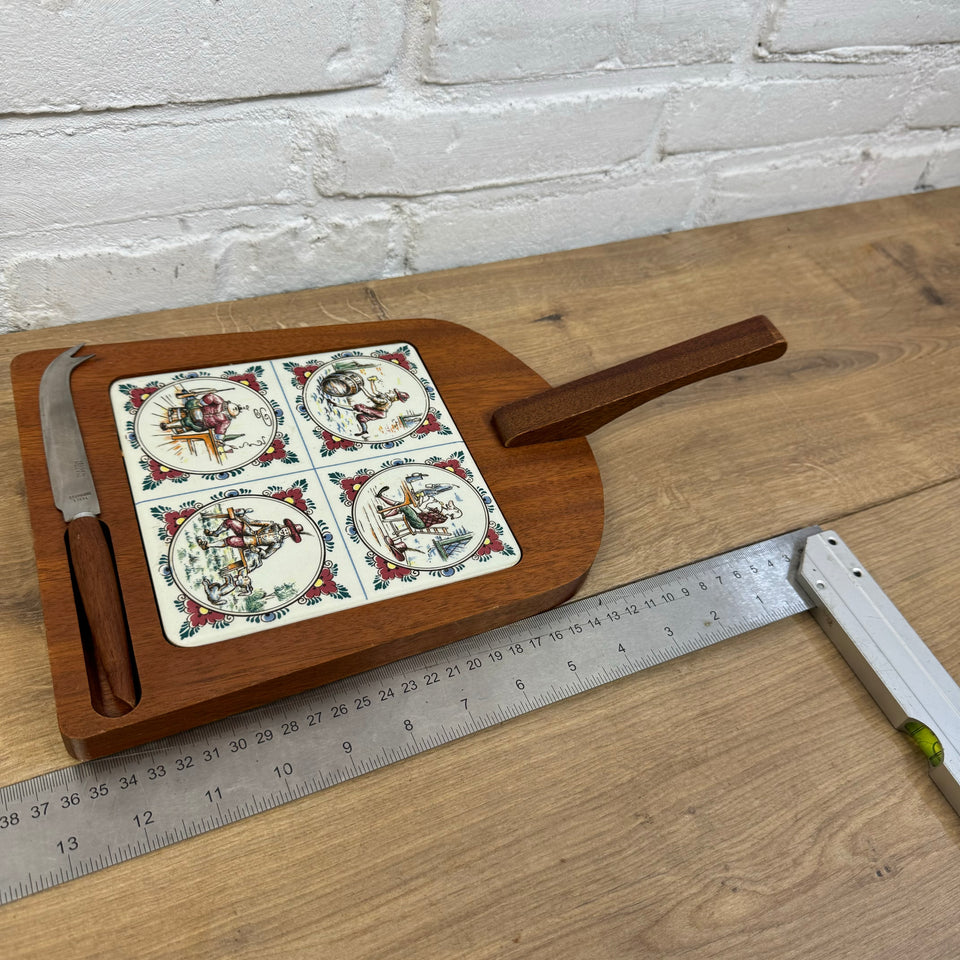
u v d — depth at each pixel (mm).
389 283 809
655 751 515
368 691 508
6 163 589
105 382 593
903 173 1053
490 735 507
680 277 886
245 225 712
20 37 534
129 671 447
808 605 604
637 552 619
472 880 450
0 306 667
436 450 607
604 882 458
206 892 427
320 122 672
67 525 505
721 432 726
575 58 734
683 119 842
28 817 432
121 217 656
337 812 464
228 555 512
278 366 641
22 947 398
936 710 540
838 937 455
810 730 539
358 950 420
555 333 792
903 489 703
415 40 663
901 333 861
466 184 782
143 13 554
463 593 522
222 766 465
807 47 842
